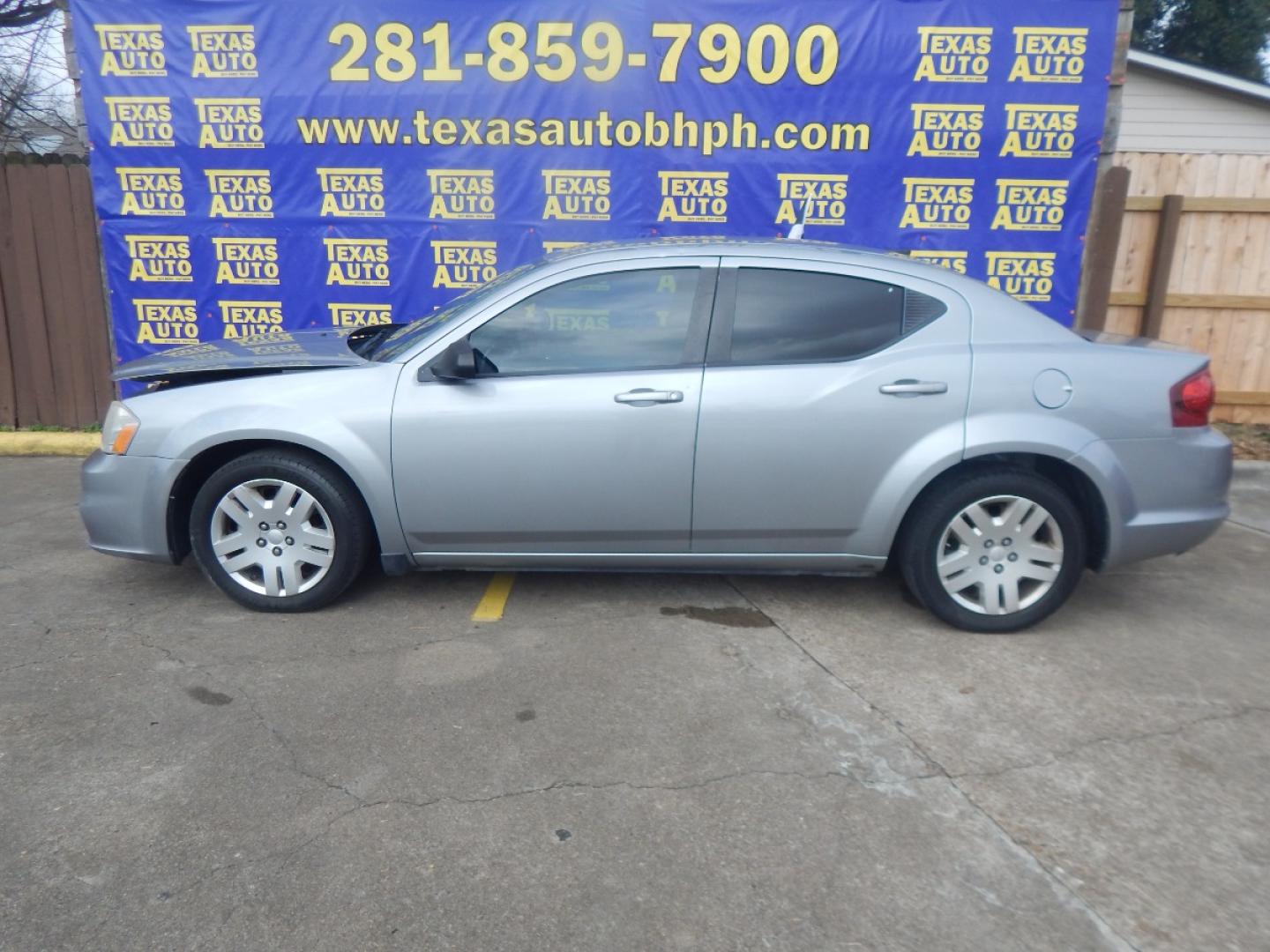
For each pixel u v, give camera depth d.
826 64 7.07
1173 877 2.68
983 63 7.05
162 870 2.67
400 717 3.50
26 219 7.55
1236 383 8.04
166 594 4.66
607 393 4.09
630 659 3.98
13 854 2.73
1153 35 23.12
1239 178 7.69
